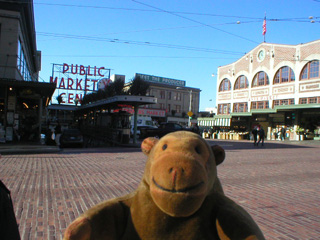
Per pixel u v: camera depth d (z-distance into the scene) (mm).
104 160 11164
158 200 1229
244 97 36031
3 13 17719
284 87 30531
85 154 13383
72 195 5781
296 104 27422
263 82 33469
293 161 11734
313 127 28016
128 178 7543
